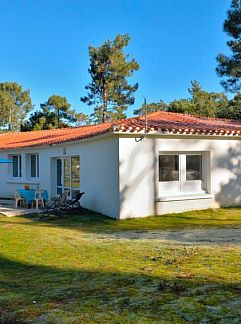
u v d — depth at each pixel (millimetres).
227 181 18172
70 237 11680
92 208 17641
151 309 4840
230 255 7980
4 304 5535
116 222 14922
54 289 6152
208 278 6180
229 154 18266
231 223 14125
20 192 20297
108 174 16219
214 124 20500
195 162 17688
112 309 4945
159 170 16656
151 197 16094
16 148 23625
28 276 7301
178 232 12297
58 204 17266
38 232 12734
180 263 7395
